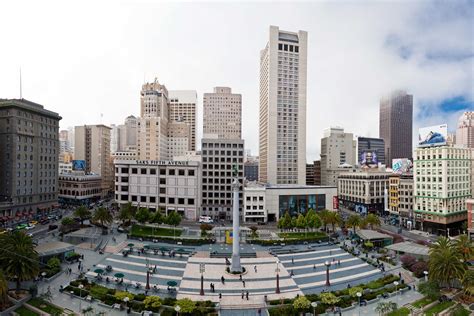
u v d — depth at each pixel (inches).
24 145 5319.9
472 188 5664.4
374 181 6756.9
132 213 4653.1
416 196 5049.2
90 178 7583.7
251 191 5580.7
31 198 5447.8
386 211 6392.7
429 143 4936.0
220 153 5807.1
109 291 2356.1
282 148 7445.9
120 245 3703.3
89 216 4739.2
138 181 5826.8
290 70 7485.2
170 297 2364.7
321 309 2140.7
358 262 3277.6
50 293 2352.4
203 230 4210.1
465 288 2311.8
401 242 3929.6
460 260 2527.1
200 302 2225.6
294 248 3769.7
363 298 2321.6
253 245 3919.8
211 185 5797.2
